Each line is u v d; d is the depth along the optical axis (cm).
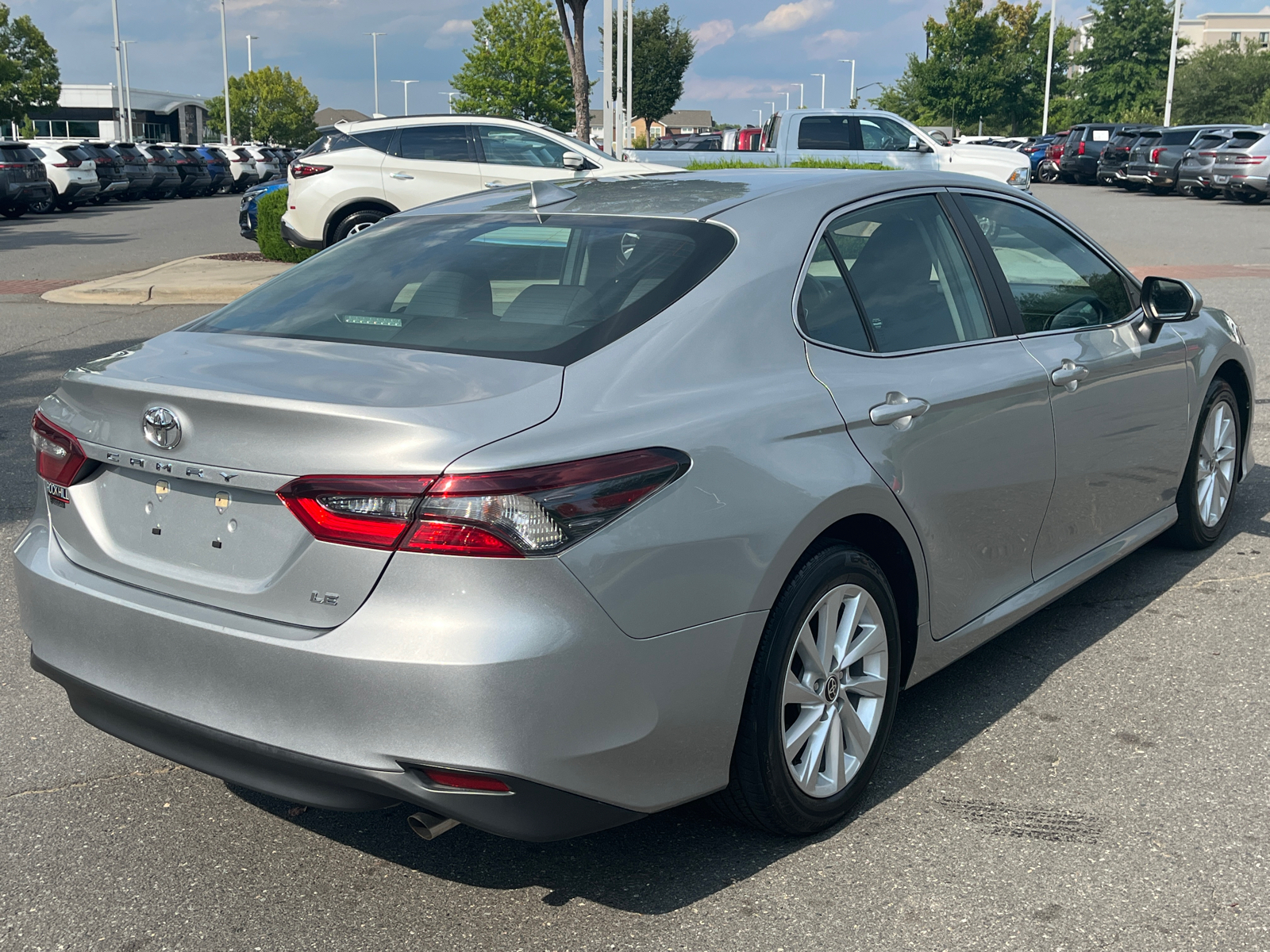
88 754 340
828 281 310
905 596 321
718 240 297
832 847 288
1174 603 446
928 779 320
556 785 231
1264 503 570
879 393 301
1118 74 7869
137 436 258
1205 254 1692
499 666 221
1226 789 312
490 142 1344
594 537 231
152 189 3741
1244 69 7506
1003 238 382
